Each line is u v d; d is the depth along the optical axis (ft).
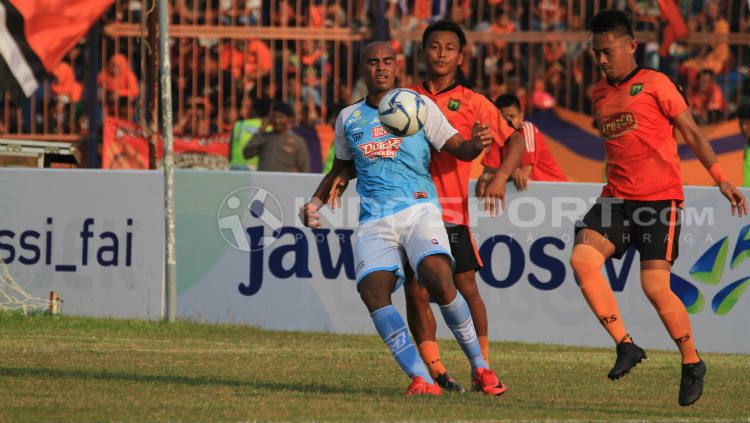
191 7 179.73
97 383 75.00
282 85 179.32
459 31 80.64
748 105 177.17
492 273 119.65
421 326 78.48
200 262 123.24
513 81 176.24
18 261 124.47
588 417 63.82
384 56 73.82
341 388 76.89
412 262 72.84
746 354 118.11
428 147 74.08
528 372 90.27
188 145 162.91
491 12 182.19
